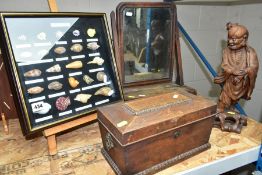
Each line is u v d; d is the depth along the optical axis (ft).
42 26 2.55
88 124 3.30
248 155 2.74
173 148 2.41
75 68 2.76
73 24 2.79
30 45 2.45
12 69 2.25
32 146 2.79
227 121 3.23
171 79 4.21
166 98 2.68
